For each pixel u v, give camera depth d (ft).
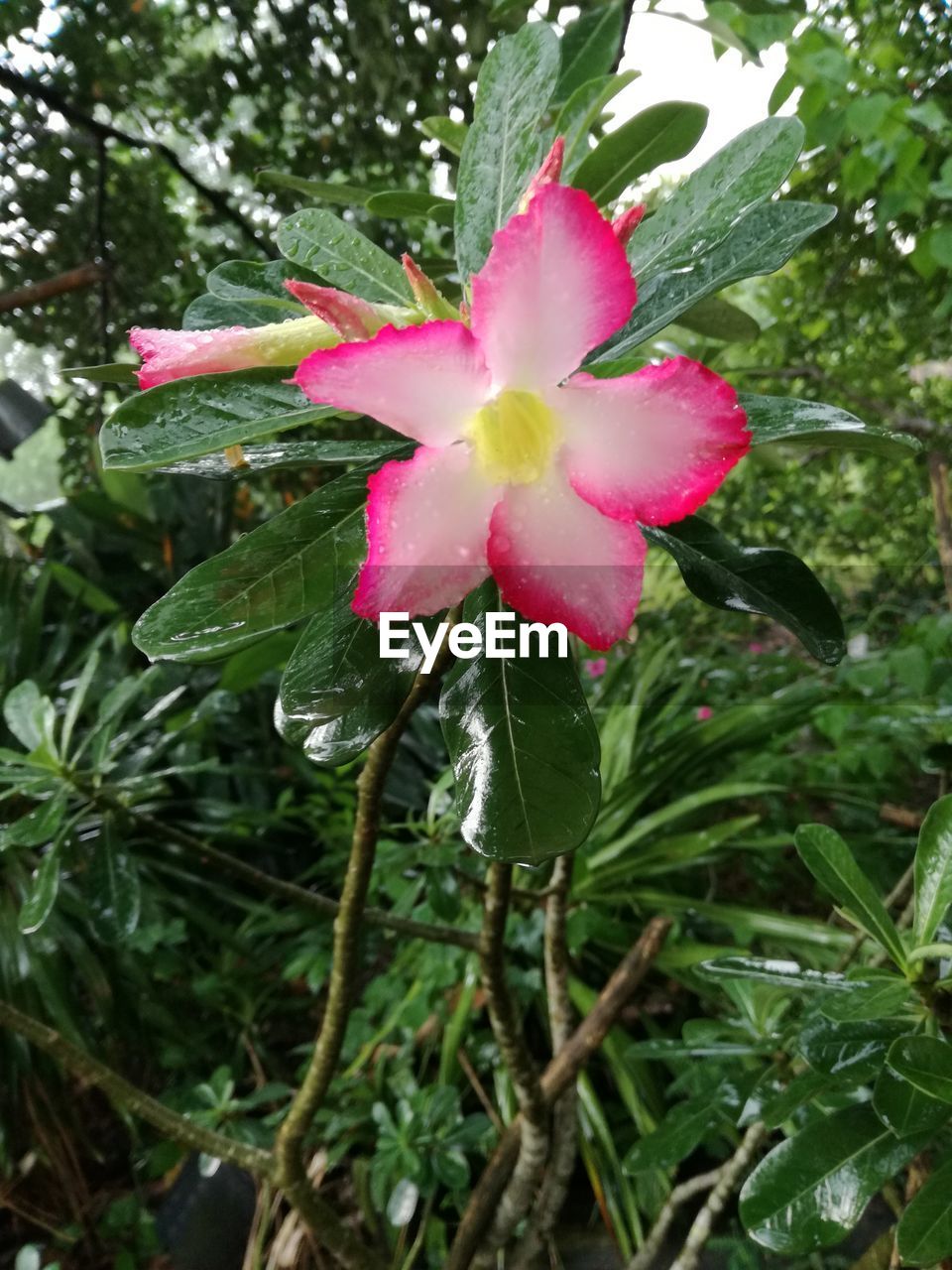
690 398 0.49
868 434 0.52
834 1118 0.73
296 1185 1.06
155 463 0.52
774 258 0.60
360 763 2.27
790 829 2.36
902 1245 0.64
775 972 0.77
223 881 2.44
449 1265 1.20
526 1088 1.07
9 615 2.43
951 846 0.71
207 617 0.53
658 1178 1.62
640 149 0.74
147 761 1.74
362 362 0.48
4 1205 1.86
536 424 0.51
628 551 0.51
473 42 2.19
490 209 0.66
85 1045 1.92
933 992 0.70
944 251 1.61
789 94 1.54
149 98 2.73
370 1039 1.86
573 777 0.53
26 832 1.02
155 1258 1.76
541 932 1.72
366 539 0.56
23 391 2.31
